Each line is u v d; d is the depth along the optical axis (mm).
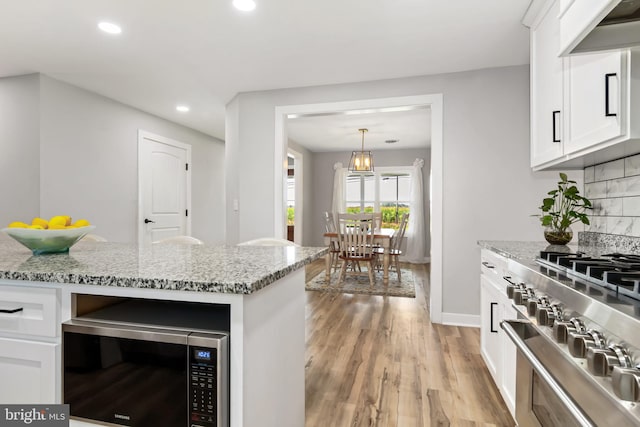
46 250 1434
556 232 1973
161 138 4645
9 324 1044
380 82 3299
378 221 5297
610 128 1263
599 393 790
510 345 1590
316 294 4102
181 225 5055
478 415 1719
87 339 961
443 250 3115
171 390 891
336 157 7602
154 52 2773
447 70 3076
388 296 4023
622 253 1648
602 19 930
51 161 3221
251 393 946
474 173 3057
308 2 2113
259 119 3619
